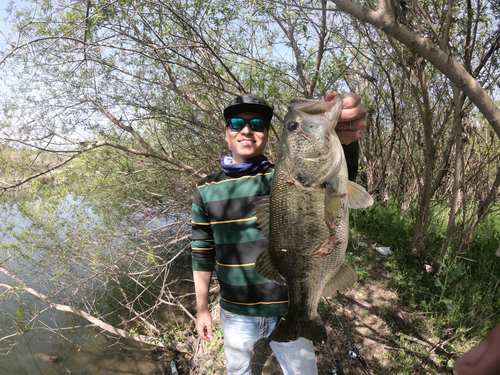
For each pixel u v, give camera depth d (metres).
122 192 6.05
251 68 4.40
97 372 4.22
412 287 4.10
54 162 5.29
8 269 5.25
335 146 1.61
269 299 2.26
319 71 4.50
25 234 4.77
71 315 5.25
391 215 5.74
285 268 1.75
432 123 4.46
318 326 1.77
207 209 2.45
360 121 1.67
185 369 4.18
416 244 4.49
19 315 4.34
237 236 2.29
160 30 4.41
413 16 2.33
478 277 4.05
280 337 1.81
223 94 5.03
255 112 2.31
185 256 6.63
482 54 3.40
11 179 4.98
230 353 2.40
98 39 4.20
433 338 3.46
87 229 5.08
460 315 3.48
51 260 4.73
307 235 1.67
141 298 5.53
